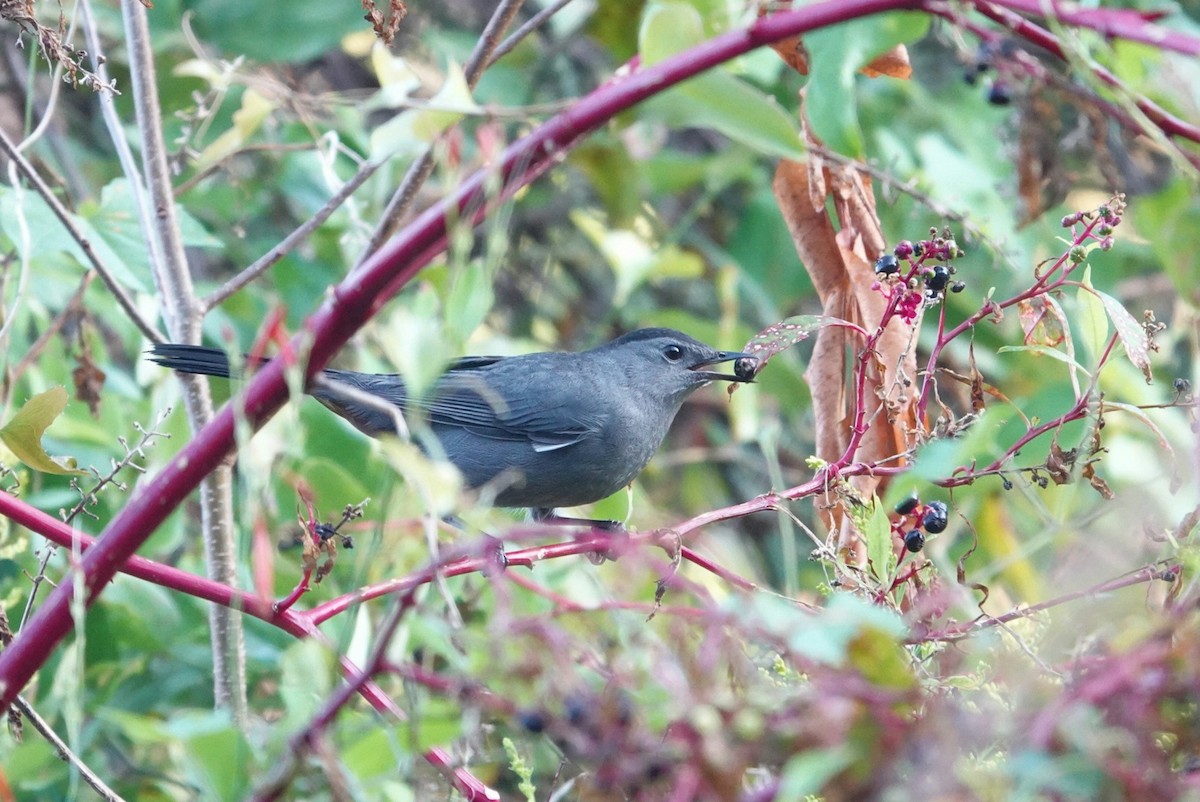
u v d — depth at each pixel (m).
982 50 5.52
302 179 13.06
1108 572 6.13
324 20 12.10
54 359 10.80
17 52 13.45
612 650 4.96
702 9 6.59
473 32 15.91
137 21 8.98
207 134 12.52
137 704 10.04
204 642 10.43
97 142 14.91
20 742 6.97
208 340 12.07
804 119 8.09
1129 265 13.98
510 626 4.35
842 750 3.85
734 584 6.92
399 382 10.86
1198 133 5.75
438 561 4.74
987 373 13.62
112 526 5.47
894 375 7.97
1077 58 5.25
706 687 4.06
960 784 3.79
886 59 8.41
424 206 12.80
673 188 14.52
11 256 10.28
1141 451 9.73
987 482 9.54
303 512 9.33
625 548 5.06
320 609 6.65
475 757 5.26
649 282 16.91
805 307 16.50
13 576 9.77
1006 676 4.63
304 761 4.71
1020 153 5.94
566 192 16.84
